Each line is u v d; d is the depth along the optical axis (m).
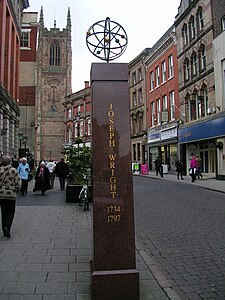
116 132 3.96
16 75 35.09
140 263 5.04
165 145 31.39
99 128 3.95
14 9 30.98
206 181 20.66
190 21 26.05
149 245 6.24
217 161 21.48
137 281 3.68
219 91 21.34
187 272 4.74
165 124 31.03
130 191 3.86
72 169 12.93
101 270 3.71
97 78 4.04
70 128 57.56
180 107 27.94
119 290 3.64
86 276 4.42
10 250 5.70
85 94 52.84
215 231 7.33
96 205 3.79
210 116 22.50
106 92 4.03
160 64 32.59
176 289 4.11
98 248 3.73
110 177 3.86
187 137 25.86
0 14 24.77
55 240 6.43
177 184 19.59
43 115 72.81
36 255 5.41
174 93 29.16
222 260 5.29
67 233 7.06
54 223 8.17
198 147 25.59
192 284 4.27
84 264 4.95
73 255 5.41
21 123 58.56
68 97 58.19
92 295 3.62
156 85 33.91
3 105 23.73
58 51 75.31
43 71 73.81
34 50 57.75
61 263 4.99
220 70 21.22
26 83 58.56
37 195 14.75
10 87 30.72
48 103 73.44
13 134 29.45
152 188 17.11
